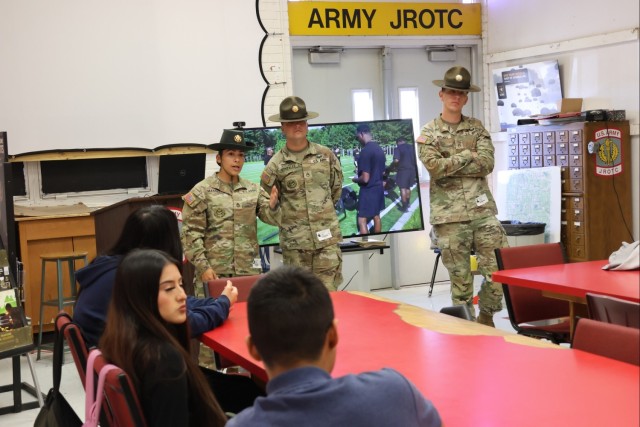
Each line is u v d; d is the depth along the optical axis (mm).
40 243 6496
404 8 8133
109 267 2850
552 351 2238
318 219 4855
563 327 4000
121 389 1901
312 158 4867
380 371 1439
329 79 8031
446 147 5141
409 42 8211
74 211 6633
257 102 7457
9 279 4551
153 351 2166
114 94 6910
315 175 4859
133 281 2238
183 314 2324
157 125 7066
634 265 3582
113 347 2195
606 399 1755
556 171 7320
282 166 4836
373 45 8094
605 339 2207
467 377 1995
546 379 1937
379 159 6270
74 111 6785
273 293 1428
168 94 7102
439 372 2061
